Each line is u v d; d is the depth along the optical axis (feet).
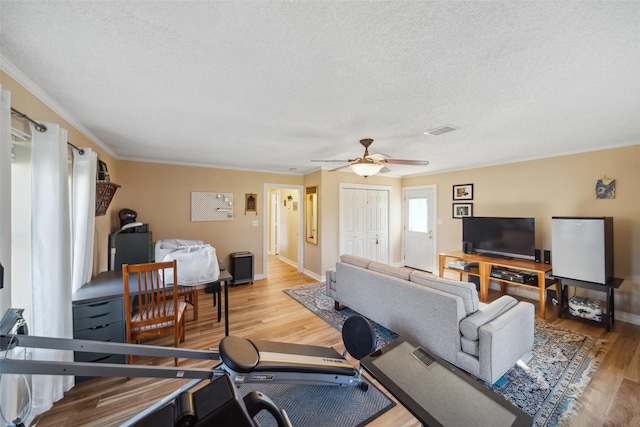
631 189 10.14
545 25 3.77
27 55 4.52
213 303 12.33
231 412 2.92
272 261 22.81
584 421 5.51
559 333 9.36
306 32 3.96
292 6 3.43
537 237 12.83
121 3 3.36
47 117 6.27
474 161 14.10
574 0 3.31
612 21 3.66
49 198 5.58
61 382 6.09
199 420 2.83
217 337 9.22
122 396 6.33
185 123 8.01
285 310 11.75
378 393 6.72
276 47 4.34
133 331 7.16
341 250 17.06
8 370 3.09
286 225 22.62
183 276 8.23
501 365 6.16
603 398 6.15
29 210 5.57
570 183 11.74
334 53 4.51
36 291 5.48
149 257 11.51
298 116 7.43
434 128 8.45
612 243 10.26
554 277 10.80
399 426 5.69
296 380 5.62
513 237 12.93
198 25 3.80
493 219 13.73
